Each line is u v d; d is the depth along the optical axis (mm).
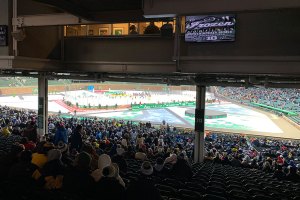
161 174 7578
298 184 9477
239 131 39281
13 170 4922
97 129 22016
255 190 6680
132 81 14992
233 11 4195
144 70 11711
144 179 3988
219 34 8930
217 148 22234
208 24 9008
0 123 21203
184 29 9531
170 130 32906
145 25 12844
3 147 9633
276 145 27953
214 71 8531
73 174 4418
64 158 6629
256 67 8234
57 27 12531
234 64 8391
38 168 5020
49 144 6492
